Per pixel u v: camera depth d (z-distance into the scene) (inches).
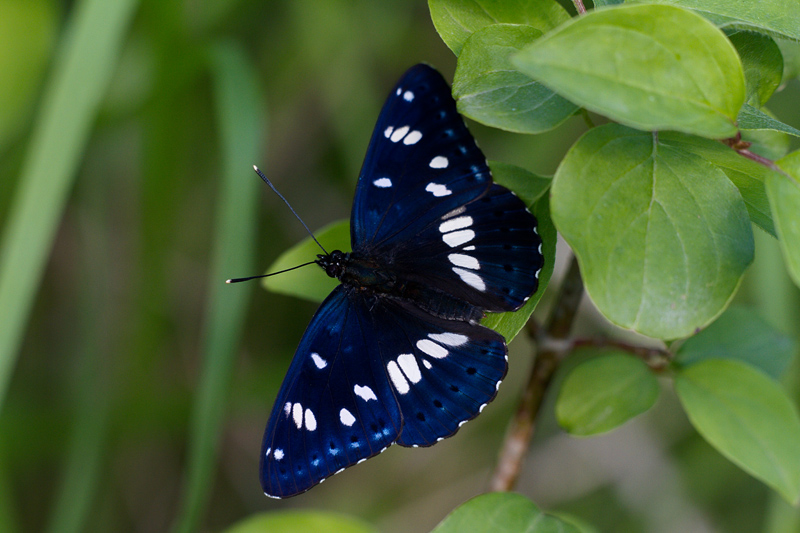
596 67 13.5
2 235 16.8
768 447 14.5
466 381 14.7
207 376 15.9
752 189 14.0
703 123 13.6
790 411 14.6
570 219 13.7
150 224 17.2
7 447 17.2
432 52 18.3
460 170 14.4
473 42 14.0
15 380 17.9
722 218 13.7
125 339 17.4
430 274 14.7
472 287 14.6
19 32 16.6
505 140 18.0
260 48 17.8
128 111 17.0
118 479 18.3
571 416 14.8
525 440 14.9
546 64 13.5
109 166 18.0
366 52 17.9
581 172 13.8
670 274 13.7
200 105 17.5
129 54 17.1
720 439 14.6
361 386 14.8
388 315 14.8
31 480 18.2
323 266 14.8
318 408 14.8
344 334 14.8
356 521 14.6
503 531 14.2
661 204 13.7
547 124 13.9
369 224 14.7
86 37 15.7
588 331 17.6
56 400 18.1
